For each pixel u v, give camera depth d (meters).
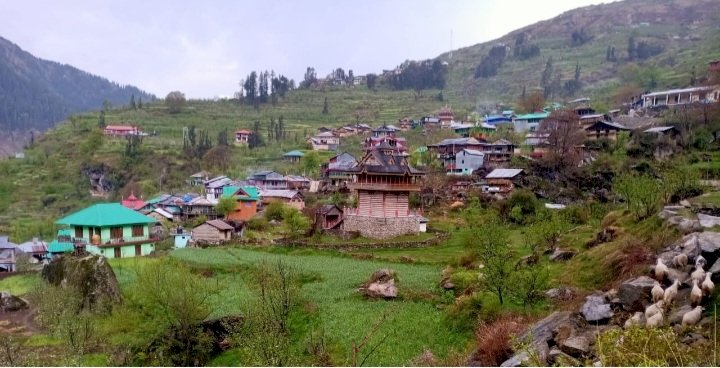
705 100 133.75
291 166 182.25
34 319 57.31
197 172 192.38
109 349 47.25
